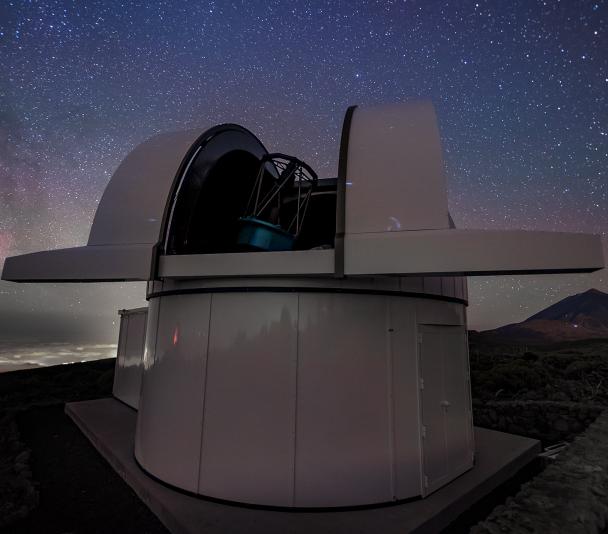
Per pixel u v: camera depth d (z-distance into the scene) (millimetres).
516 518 2785
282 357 3654
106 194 4602
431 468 3855
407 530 3088
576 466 3838
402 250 3115
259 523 3174
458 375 4594
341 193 3529
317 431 3531
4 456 5605
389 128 3951
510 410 8141
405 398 3785
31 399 10922
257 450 3551
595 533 2775
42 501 3947
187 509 3410
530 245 2848
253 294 3807
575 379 11117
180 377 4012
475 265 2904
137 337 8227
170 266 3918
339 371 3637
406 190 3418
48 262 4195
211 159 5070
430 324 4203
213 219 6246
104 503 3898
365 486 3496
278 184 5391
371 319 3787
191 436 3803
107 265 3986
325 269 3408
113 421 6742
